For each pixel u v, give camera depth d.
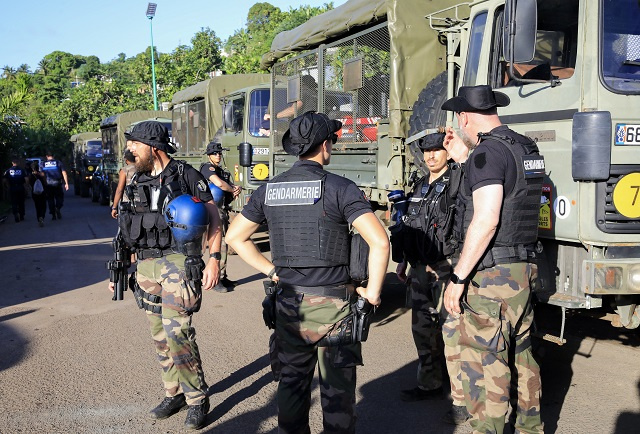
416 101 5.61
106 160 23.06
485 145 3.22
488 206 3.12
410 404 4.40
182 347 4.01
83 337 6.15
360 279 2.93
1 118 24.58
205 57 32.28
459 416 4.03
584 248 3.99
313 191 3.00
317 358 3.25
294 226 3.01
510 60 3.94
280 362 3.13
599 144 3.77
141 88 40.56
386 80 5.95
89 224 16.92
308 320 3.00
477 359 3.35
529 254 3.30
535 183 3.28
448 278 4.07
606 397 4.39
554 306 4.53
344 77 6.75
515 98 4.41
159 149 4.05
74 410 4.41
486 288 3.24
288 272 3.05
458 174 3.74
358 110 6.51
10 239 14.16
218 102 12.33
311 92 7.58
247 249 3.26
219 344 5.84
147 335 6.18
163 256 4.06
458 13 6.05
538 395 3.46
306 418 3.16
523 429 3.48
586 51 3.86
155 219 4.00
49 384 4.91
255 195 3.24
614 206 3.84
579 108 3.89
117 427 4.15
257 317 6.76
